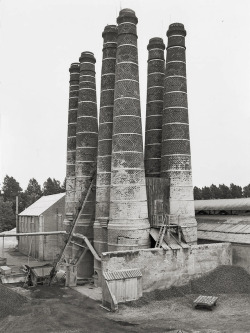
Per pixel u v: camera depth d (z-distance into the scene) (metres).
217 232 37.53
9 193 119.31
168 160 35.00
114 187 32.22
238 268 32.03
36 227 53.38
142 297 27.86
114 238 31.50
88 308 26.31
